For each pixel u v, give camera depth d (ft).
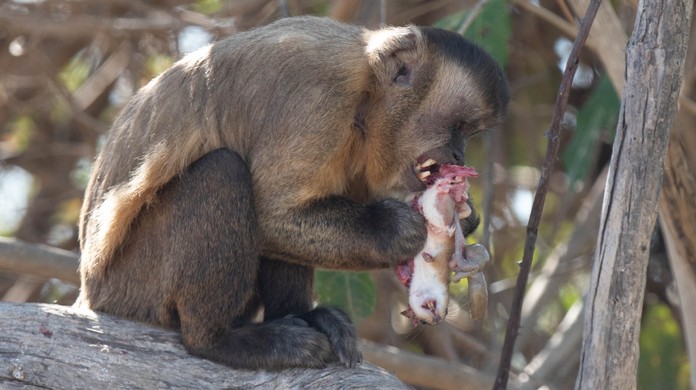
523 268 36.47
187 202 37.06
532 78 66.74
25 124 73.56
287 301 40.55
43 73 66.23
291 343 36.19
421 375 54.54
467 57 40.37
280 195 37.70
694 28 52.16
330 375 35.60
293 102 37.99
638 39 32.86
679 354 62.75
